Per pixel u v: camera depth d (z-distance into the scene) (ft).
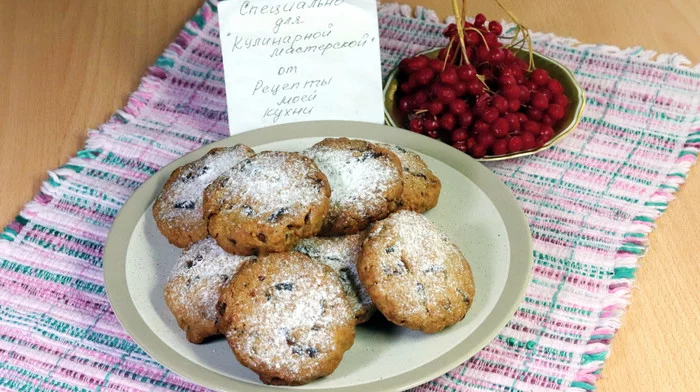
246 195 2.00
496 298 2.00
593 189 2.35
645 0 2.89
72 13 2.89
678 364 2.01
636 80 2.62
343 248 2.04
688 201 2.33
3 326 2.10
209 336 1.96
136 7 2.92
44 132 2.53
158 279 2.07
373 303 1.97
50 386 2.00
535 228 2.27
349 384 1.86
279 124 2.35
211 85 2.65
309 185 2.01
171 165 2.27
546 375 1.99
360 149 2.17
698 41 2.75
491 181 2.21
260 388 1.85
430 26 2.82
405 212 2.04
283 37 2.32
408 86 2.45
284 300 1.89
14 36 2.81
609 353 2.02
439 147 2.31
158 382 2.01
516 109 2.35
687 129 2.49
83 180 2.40
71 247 2.26
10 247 2.24
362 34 2.33
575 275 2.16
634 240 2.23
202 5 2.90
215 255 2.03
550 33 2.77
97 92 2.64
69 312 2.13
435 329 1.93
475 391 1.97
